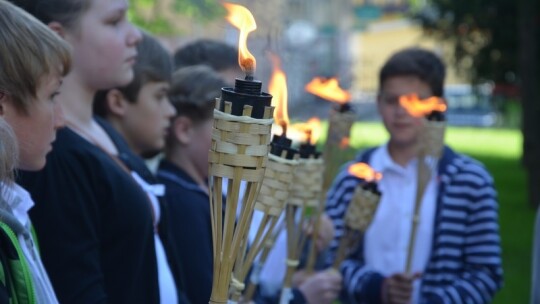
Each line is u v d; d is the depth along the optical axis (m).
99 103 3.13
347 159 4.01
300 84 14.96
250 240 2.95
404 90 3.77
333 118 3.15
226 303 1.80
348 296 3.74
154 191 2.86
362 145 16.88
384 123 3.88
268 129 1.78
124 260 2.46
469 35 18.11
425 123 3.40
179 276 2.93
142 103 3.12
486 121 31.86
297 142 2.71
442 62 3.85
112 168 2.47
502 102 18.78
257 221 2.96
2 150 1.90
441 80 3.82
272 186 2.11
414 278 3.50
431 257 3.74
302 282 3.23
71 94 2.62
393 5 38.88
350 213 3.18
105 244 2.46
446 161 3.78
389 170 3.87
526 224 12.42
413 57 3.78
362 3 30.20
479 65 18.14
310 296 3.14
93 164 2.44
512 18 17.28
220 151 1.76
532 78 14.40
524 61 14.47
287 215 2.65
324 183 3.08
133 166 2.78
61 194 2.37
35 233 2.33
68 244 2.35
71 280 2.33
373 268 3.81
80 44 2.61
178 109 3.28
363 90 24.05
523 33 14.59
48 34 2.18
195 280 3.03
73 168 2.40
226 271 1.79
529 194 14.02
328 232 3.46
